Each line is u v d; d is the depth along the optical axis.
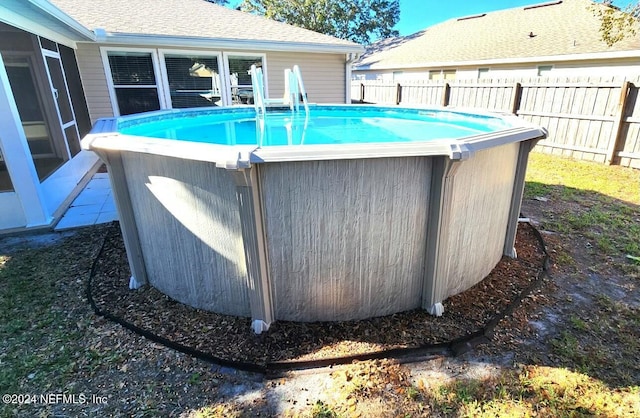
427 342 2.26
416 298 2.60
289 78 6.17
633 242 3.77
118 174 2.68
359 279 2.40
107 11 8.28
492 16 16.53
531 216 4.52
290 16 21.42
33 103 5.40
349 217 2.22
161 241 2.65
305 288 2.39
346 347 2.23
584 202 5.00
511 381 2.01
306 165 2.07
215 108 6.07
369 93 13.04
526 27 14.02
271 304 2.42
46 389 1.99
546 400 1.89
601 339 2.35
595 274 3.16
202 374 2.08
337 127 4.91
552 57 11.29
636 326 2.48
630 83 6.35
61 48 6.52
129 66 7.58
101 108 7.63
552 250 3.60
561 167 6.82
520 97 8.25
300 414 1.82
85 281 3.08
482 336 2.36
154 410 1.86
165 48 7.71
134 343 2.33
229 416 1.82
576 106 7.25
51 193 4.86
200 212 2.35
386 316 2.55
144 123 4.64
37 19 4.95
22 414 1.84
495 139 2.41
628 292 2.89
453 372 2.08
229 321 2.51
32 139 5.42
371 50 21.58
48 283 3.05
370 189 2.18
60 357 2.22
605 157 6.95
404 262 2.45
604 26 9.69
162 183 2.43
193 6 10.05
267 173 2.09
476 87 9.11
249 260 2.24
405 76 17.59
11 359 2.20
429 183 2.29
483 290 2.85
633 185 5.70
